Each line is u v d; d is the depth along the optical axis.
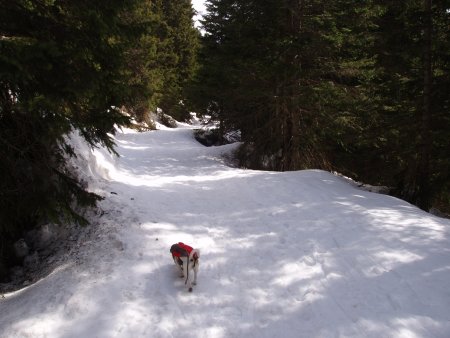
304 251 4.72
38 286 4.14
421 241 4.73
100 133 4.42
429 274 4.02
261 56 9.93
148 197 6.58
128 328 3.42
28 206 4.26
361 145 9.93
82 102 4.12
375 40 8.56
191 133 18.36
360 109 9.34
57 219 4.29
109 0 3.73
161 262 4.50
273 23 9.66
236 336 3.40
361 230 5.15
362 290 3.88
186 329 3.47
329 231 5.21
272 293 3.96
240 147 11.73
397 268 4.18
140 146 13.97
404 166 9.05
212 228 5.49
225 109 12.67
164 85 23.31
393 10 8.16
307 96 9.22
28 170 4.36
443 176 7.80
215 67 11.09
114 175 7.79
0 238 4.91
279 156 10.94
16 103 3.82
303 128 10.28
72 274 4.25
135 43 4.35
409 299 3.67
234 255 4.72
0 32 3.81
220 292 4.00
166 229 5.27
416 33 7.82
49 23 3.78
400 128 8.51
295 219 5.69
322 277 4.17
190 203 6.55
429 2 7.53
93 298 3.78
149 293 3.94
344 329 3.37
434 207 10.07
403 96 8.45
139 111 18.39
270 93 10.05
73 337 3.33
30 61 3.28
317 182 7.59
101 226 5.20
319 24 9.19
